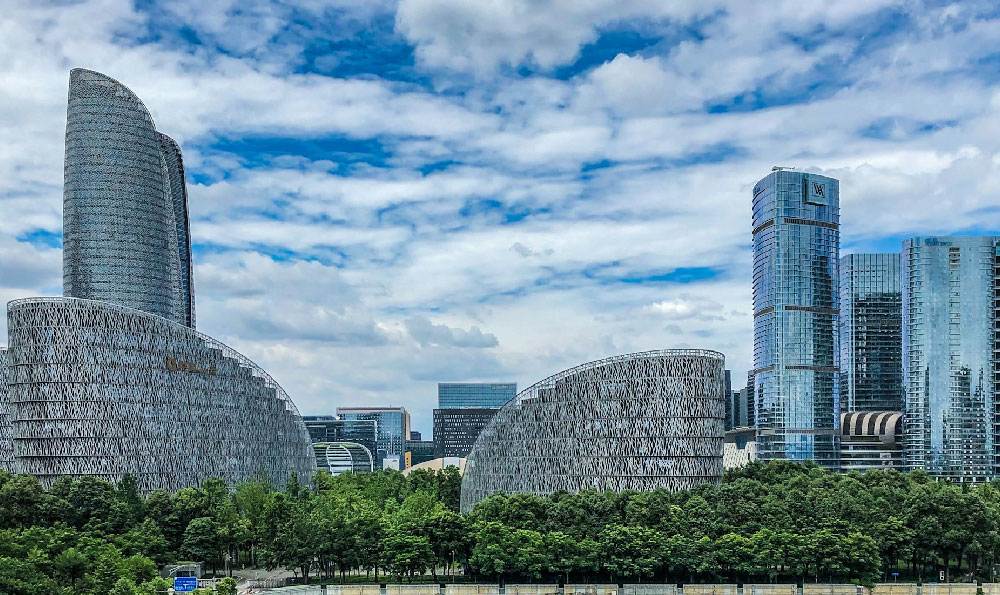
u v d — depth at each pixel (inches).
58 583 7421.3
